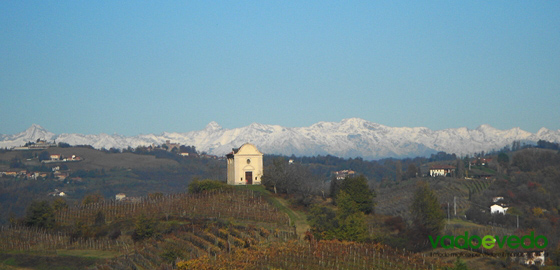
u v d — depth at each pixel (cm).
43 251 10931
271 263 8569
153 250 9950
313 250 9094
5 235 12144
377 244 9425
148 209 12744
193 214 12000
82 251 10869
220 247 9650
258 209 12044
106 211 13138
